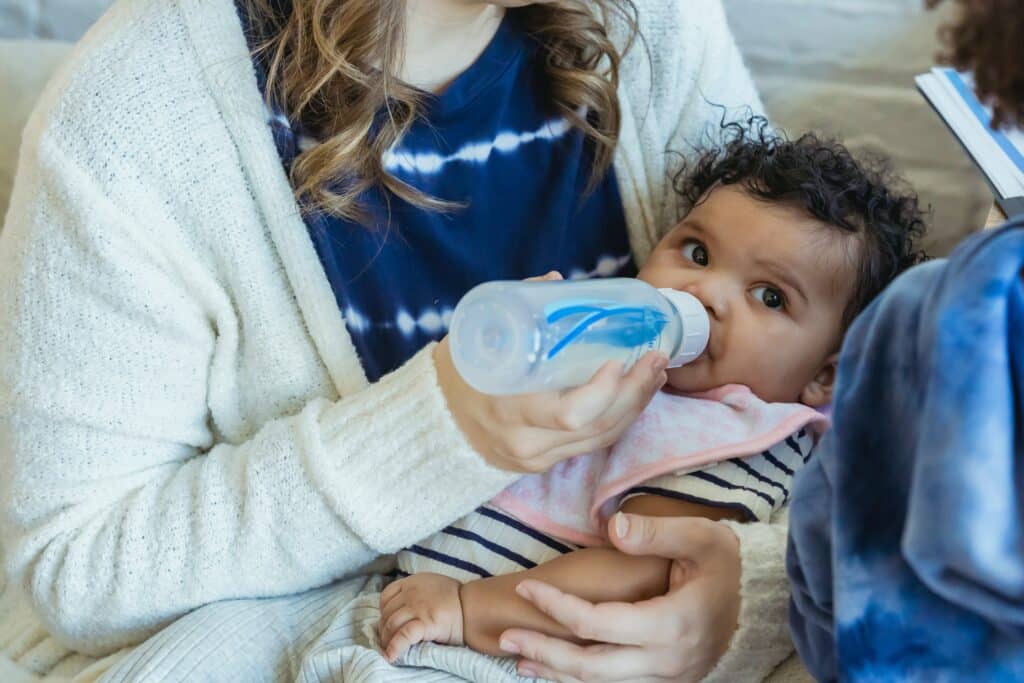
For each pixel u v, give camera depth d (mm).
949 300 490
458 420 818
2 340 887
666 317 836
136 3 878
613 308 763
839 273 986
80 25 1412
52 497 902
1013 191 907
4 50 1341
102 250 849
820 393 1039
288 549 884
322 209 912
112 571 891
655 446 893
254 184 892
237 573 891
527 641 810
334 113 894
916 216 1150
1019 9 450
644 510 891
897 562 535
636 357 799
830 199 984
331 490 854
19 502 909
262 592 916
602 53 1041
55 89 868
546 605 803
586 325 729
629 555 857
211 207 886
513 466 822
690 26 1133
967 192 1398
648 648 792
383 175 925
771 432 894
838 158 1074
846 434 559
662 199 1167
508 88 986
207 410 973
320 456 857
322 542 882
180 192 875
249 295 919
